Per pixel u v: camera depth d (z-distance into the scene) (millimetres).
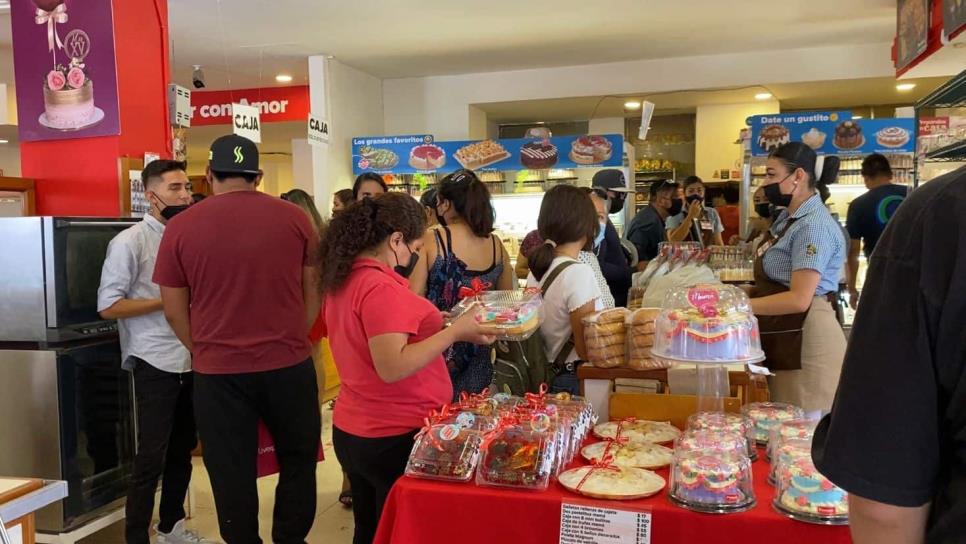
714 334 1868
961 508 779
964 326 776
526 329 1945
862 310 879
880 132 6523
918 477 813
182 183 3100
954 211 804
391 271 1974
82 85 3871
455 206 2688
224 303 2506
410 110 8922
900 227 862
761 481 1743
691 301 1930
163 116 4211
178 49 7160
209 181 2916
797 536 1486
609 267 4289
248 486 2592
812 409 2713
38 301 2941
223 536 2604
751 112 9242
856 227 5172
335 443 2088
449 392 2086
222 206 2531
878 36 7172
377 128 8875
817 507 1484
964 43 4383
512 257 7277
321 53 7461
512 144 7398
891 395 821
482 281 2584
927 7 4961
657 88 8148
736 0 5891
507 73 8602
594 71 8336
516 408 1965
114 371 3240
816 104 9492
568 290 2441
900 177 6500
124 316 2891
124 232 2994
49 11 3885
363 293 1896
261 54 7426
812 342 2727
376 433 1966
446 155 7594
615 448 1951
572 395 2311
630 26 6637
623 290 4367
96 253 3168
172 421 3010
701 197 6184
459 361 2443
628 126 10508
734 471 1583
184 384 3064
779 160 2691
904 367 816
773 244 2791
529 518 1638
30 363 2967
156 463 2959
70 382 3002
